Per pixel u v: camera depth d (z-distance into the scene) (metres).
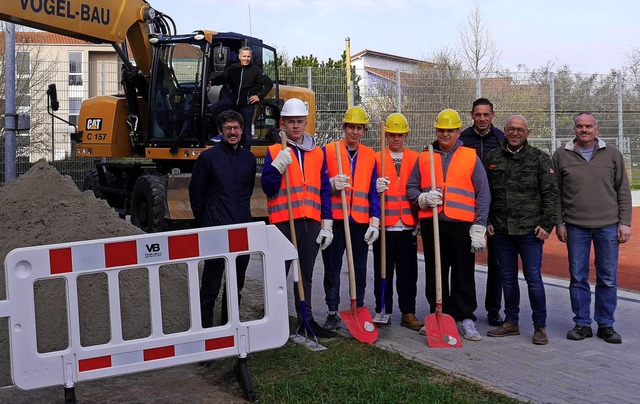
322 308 7.55
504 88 20.34
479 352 5.90
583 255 6.39
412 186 6.53
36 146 19.33
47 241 6.36
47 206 6.73
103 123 12.40
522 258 6.27
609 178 6.28
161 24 12.12
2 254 6.31
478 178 6.27
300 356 5.61
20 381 4.21
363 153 6.47
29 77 20.89
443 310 6.65
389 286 6.79
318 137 18.36
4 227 6.68
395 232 6.68
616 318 7.19
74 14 10.27
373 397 4.63
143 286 6.01
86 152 12.71
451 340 6.07
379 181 6.36
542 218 6.16
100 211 6.68
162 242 4.56
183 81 11.15
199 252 4.66
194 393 4.91
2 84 21.17
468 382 5.01
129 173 13.34
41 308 5.61
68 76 19.19
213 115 10.12
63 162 17.44
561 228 6.46
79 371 4.36
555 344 6.18
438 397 4.63
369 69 19.00
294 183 6.11
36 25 9.84
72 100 19.53
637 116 22.19
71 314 4.34
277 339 4.92
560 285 8.97
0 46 22.19
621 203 6.32
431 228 6.44
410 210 6.66
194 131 11.10
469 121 19.69
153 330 4.57
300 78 18.19
